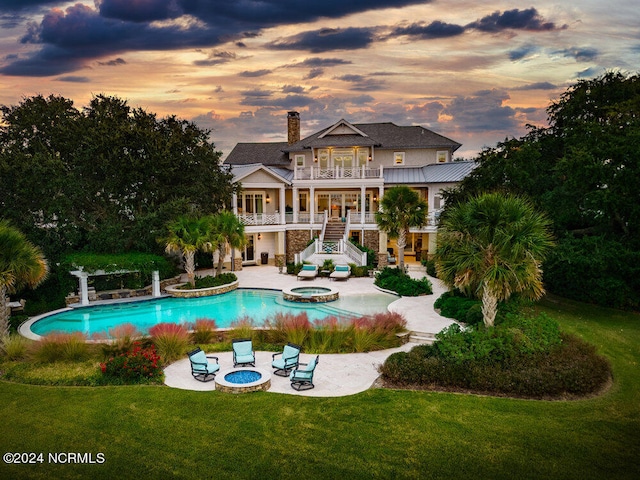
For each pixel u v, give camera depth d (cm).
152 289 2389
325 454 809
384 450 822
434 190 3394
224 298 2362
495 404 1012
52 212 2269
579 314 1828
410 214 2555
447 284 1403
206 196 2822
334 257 3039
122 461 788
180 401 1037
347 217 3416
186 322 1766
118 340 1398
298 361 1262
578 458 790
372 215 3478
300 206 3894
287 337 1552
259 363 1344
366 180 3394
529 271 1202
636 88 2161
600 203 1848
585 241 1939
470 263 1257
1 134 2491
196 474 750
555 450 817
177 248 2406
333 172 3456
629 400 1032
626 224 2006
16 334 1631
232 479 736
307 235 3547
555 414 960
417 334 1591
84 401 1037
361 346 1462
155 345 1437
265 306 2169
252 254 3491
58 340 1377
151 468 766
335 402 1030
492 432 884
